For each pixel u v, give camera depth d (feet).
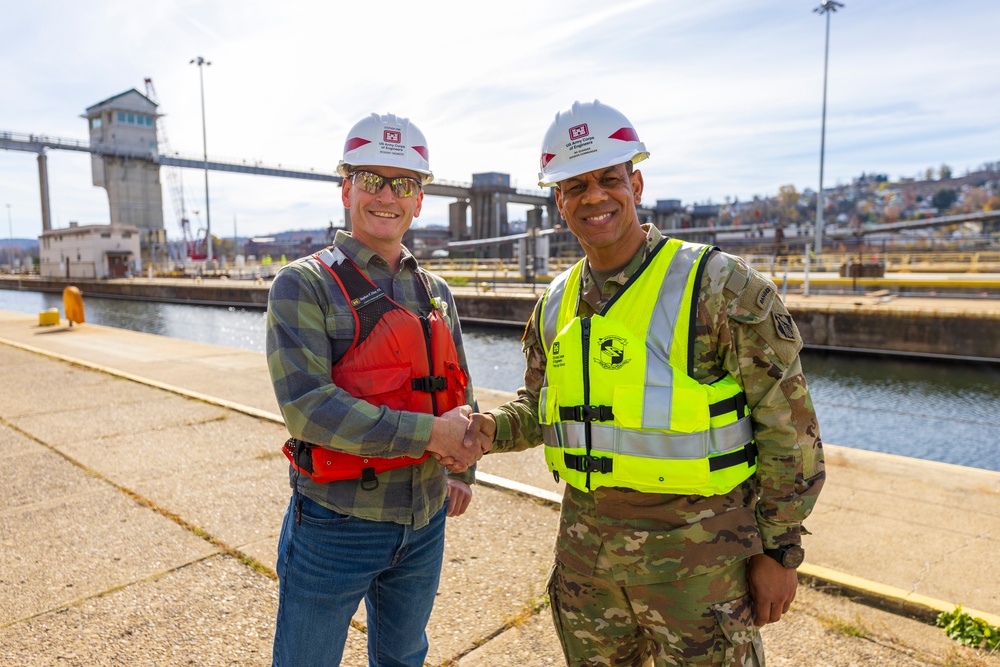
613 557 5.25
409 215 5.98
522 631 8.95
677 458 4.88
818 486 5.04
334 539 5.57
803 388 5.03
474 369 45.83
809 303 52.80
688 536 5.02
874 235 245.65
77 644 8.81
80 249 200.03
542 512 12.92
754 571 5.27
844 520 11.91
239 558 11.29
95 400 23.70
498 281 97.71
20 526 12.62
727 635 5.02
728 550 5.03
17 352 36.14
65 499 13.99
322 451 5.41
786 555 5.07
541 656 8.41
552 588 5.95
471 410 6.18
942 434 27.04
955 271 81.41
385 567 5.84
